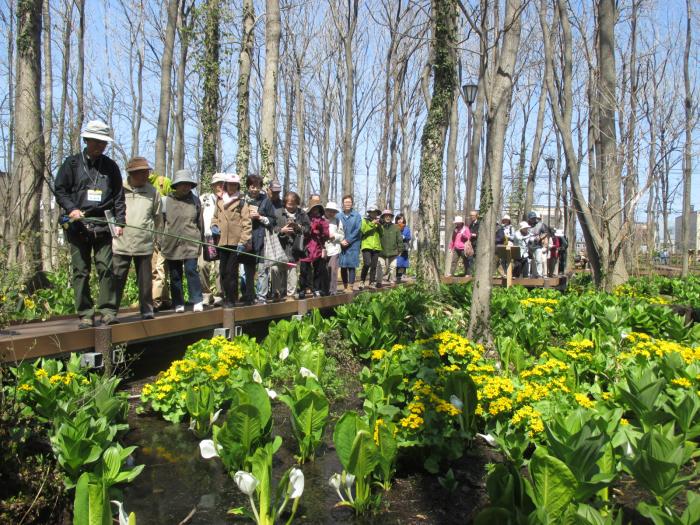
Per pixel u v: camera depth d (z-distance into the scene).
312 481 4.07
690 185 20.97
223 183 7.73
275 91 10.51
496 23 8.18
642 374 4.77
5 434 3.43
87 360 5.32
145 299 6.44
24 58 7.48
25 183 7.19
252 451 4.02
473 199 25.89
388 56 24.86
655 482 3.24
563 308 8.85
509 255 13.80
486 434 4.48
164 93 14.10
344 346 7.30
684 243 21.06
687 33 18.91
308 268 9.77
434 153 10.41
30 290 7.30
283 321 7.02
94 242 5.68
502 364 6.20
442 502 3.76
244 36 11.36
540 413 4.09
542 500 3.02
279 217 9.27
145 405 5.61
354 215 11.16
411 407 4.11
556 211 26.08
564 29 14.59
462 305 10.27
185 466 4.27
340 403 5.84
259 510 3.45
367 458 3.53
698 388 4.98
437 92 10.28
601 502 3.37
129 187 6.43
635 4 18.05
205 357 5.22
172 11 14.06
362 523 3.49
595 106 13.86
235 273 7.65
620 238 12.61
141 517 3.55
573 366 5.12
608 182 12.72
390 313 7.71
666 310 8.32
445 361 5.30
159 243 7.82
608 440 3.42
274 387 6.05
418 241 10.60
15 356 4.46
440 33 10.03
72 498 3.59
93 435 3.71
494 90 7.11
